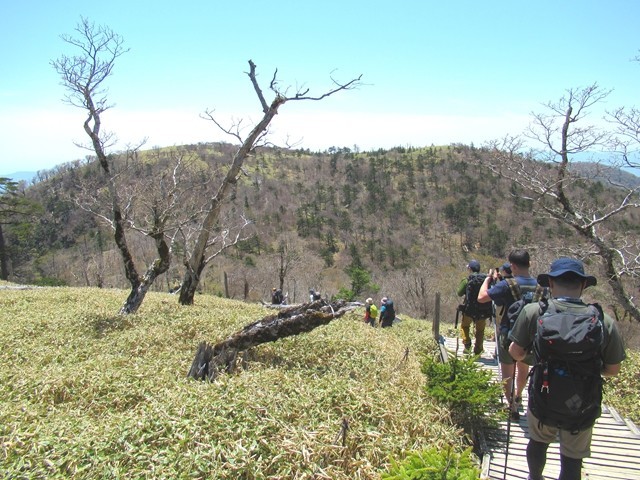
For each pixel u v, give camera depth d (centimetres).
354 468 556
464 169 11062
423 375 902
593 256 1653
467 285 981
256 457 541
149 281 1650
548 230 5362
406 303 4062
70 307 1614
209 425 577
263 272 4791
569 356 400
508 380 724
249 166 12225
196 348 1071
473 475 432
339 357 988
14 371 841
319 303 937
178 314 1459
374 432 611
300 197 10425
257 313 1603
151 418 586
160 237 1669
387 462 574
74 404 710
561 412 409
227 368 877
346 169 12275
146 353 1019
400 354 1085
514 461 654
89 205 1706
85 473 487
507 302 665
